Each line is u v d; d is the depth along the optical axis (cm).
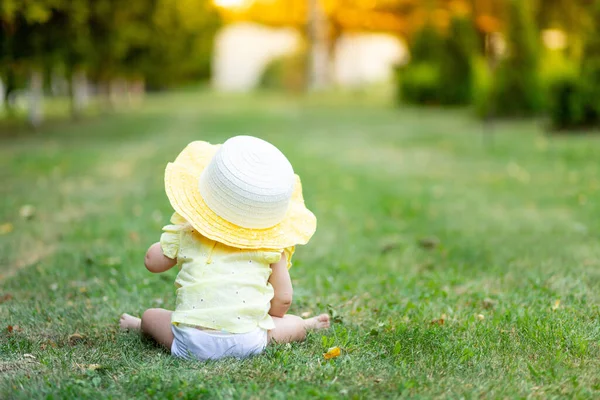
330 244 575
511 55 1761
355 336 337
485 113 1789
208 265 308
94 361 306
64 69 1505
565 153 1073
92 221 638
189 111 2470
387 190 836
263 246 308
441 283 443
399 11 3534
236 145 314
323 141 1429
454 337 335
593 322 356
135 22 1756
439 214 691
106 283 445
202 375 279
